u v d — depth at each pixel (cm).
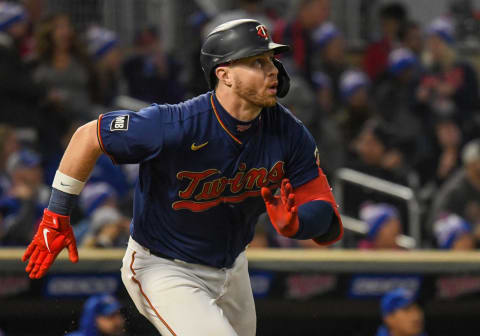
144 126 1127
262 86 1118
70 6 3466
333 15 3772
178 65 3275
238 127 1141
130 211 2603
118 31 3512
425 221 2808
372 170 2819
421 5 4153
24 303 2206
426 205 2989
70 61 2812
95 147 1150
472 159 2680
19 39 2903
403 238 2738
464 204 2692
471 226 2661
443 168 3117
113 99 3080
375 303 2345
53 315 2222
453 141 3166
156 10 3528
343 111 3034
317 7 3039
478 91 3438
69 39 2817
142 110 1149
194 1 3491
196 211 1188
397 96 3150
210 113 1143
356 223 2681
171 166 1152
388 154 2848
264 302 2284
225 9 3438
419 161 3083
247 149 1155
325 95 2955
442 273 2370
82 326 2073
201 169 1155
